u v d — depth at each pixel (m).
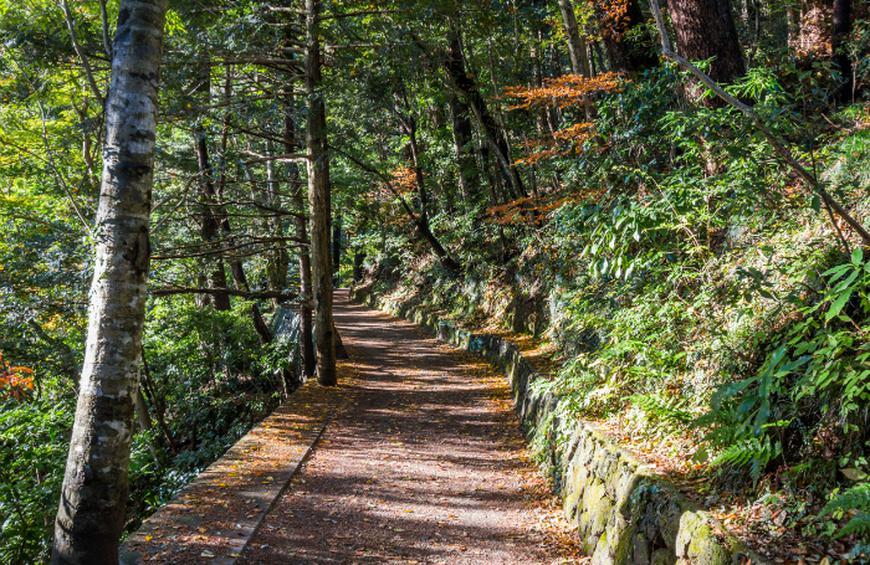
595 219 5.66
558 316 12.34
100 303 3.95
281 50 11.47
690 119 5.52
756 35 14.42
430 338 21.08
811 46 11.02
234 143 16.28
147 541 5.27
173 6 10.11
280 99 11.98
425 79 12.94
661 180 7.30
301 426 9.91
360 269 39.56
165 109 10.41
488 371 14.82
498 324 16.91
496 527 6.41
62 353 10.73
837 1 10.05
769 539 3.42
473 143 18.25
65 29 9.30
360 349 18.89
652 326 6.53
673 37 13.28
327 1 11.30
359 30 11.57
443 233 23.88
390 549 5.77
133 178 3.99
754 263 5.49
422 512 6.73
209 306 15.80
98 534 3.90
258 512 6.14
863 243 4.46
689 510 3.95
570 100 9.42
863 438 3.41
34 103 11.51
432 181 23.00
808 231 5.34
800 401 3.98
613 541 4.99
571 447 6.88
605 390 6.86
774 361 3.21
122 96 3.99
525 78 16.02
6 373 8.77
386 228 26.09
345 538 5.89
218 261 13.62
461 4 11.38
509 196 17.17
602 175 8.50
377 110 12.76
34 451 7.73
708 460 4.51
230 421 14.79
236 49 10.61
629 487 4.90
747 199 5.29
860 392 3.21
